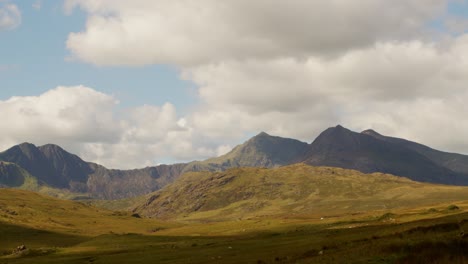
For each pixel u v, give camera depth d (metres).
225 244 109.56
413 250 50.62
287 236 114.44
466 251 48.09
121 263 91.75
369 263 47.94
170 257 93.62
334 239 81.69
